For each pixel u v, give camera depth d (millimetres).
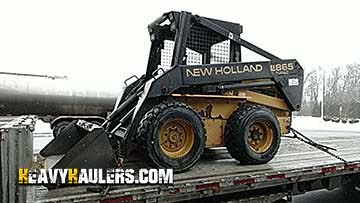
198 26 4668
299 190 4684
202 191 3670
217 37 4801
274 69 4883
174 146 4059
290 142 6453
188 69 4234
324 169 4582
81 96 11211
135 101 4762
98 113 11547
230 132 4457
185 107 4055
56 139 4754
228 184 3785
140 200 3375
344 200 6469
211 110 4582
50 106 10945
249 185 3977
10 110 10586
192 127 4070
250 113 4430
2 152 2758
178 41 4387
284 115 5207
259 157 4488
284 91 4977
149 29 5137
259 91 5020
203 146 4152
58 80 11305
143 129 3900
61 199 3047
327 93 53531
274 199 4316
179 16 4469
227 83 4551
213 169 4219
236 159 4523
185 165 4008
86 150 3336
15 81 10633
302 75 5164
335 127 22172
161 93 4078
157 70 4848
